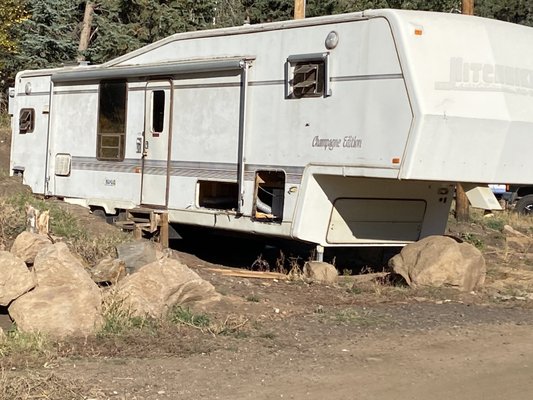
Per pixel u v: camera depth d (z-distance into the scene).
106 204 14.41
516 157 11.12
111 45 26.06
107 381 6.21
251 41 12.12
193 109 12.88
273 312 9.11
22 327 7.36
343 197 11.56
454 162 10.50
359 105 10.72
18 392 5.74
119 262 9.18
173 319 8.18
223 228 12.36
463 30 10.70
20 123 17.00
